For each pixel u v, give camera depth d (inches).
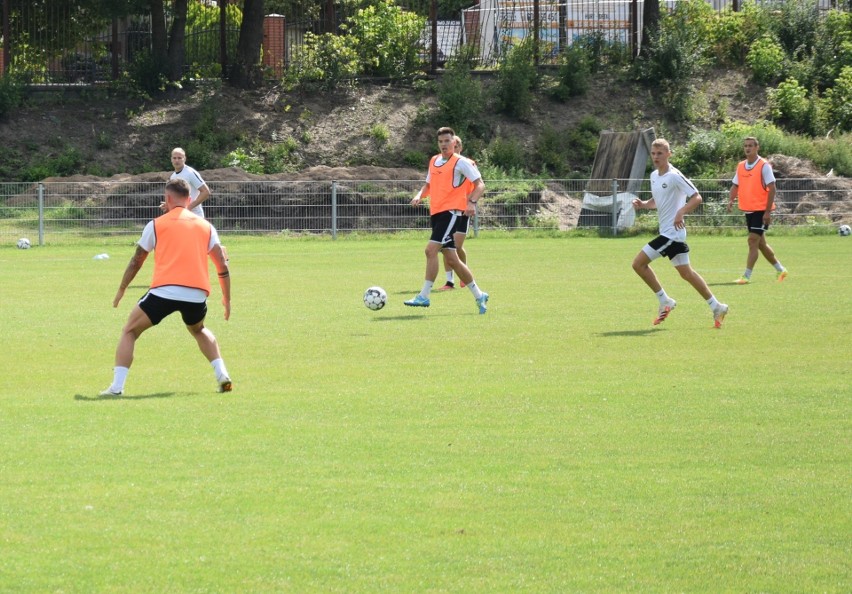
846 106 3644.2
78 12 3526.1
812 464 601.0
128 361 781.3
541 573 437.7
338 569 439.8
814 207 2891.2
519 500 532.1
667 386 819.4
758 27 3971.5
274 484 554.9
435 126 3528.5
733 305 1332.4
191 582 425.4
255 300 1401.3
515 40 3870.6
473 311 1286.9
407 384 827.4
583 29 3983.8
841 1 4195.4
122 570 437.4
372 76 3720.5
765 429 680.4
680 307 1316.4
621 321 1195.3
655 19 3868.1
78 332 1109.1
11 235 2527.1
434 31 3757.4
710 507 523.5
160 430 668.7
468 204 1264.8
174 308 777.6
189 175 1520.7
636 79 3794.3
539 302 1376.7
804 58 3878.0
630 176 2891.2
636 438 657.6
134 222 2640.3
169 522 494.6
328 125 3484.3
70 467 583.5
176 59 3535.9
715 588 425.1
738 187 1610.5
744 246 2380.7
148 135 3336.6
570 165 3459.6
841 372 879.7
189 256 783.1
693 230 2773.1
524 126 3597.4
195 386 818.2
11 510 510.6
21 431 664.4
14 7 3474.4
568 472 582.6
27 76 3432.6
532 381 840.3
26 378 850.8
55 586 420.8
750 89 3818.9
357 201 2760.8
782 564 450.0
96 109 3420.3
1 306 1328.7
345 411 727.7
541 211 2839.6
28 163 3159.5
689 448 633.6
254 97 3563.0
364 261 2046.0
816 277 1688.0
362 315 1250.6
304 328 1140.5
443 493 542.6
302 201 2753.4
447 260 1263.5
